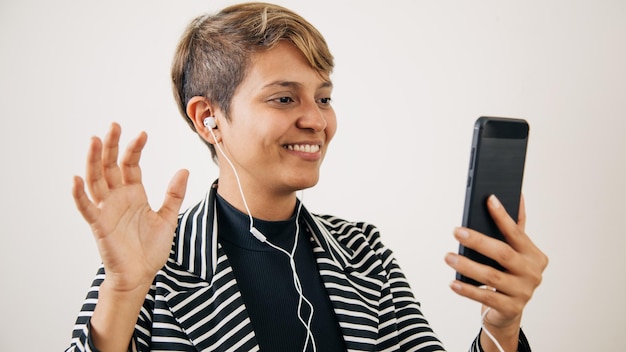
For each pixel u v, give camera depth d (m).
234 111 0.93
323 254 1.03
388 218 2.09
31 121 1.93
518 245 0.80
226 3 1.94
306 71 0.92
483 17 2.02
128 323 0.76
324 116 0.96
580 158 2.05
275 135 0.90
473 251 0.83
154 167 2.00
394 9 2.02
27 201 1.96
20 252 1.97
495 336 0.91
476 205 0.83
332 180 2.07
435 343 1.03
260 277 0.96
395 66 2.04
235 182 0.97
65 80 1.93
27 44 1.91
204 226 0.95
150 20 1.94
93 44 1.93
